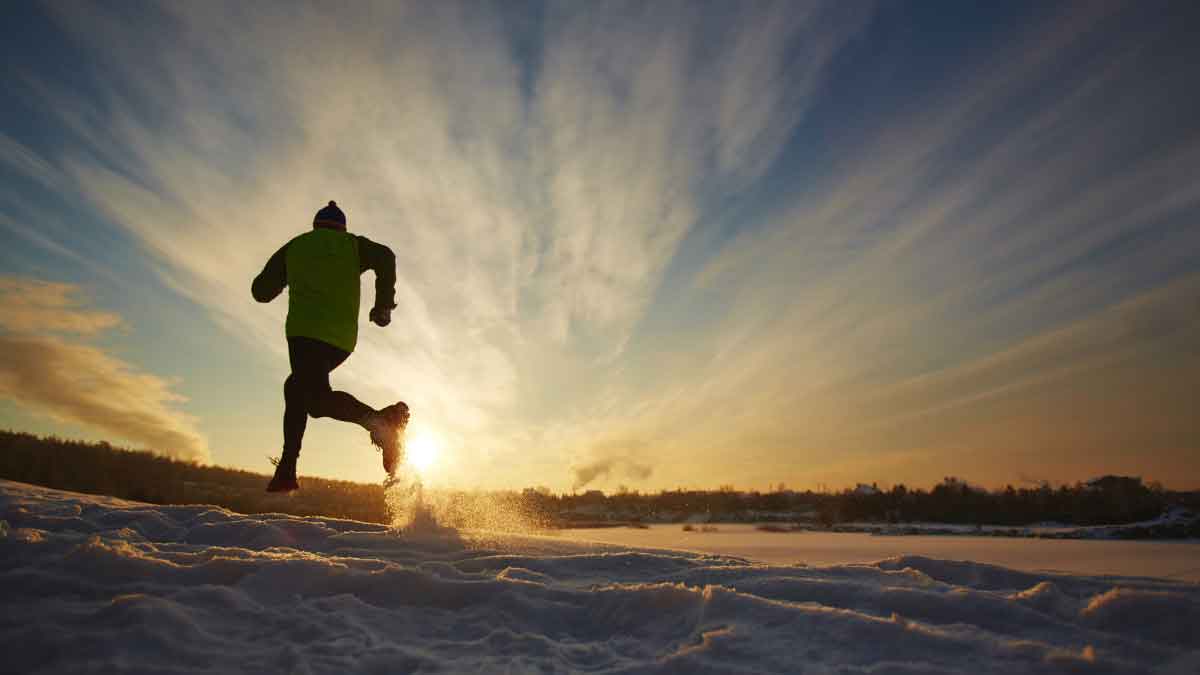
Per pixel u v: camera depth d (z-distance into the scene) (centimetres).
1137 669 187
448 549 342
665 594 250
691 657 203
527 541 361
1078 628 220
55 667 190
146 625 210
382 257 434
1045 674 187
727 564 319
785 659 201
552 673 201
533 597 261
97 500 464
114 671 186
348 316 416
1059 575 291
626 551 350
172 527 390
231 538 367
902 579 281
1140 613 220
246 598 246
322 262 414
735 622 229
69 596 243
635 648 226
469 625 242
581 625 248
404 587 266
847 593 257
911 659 200
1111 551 2066
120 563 266
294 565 273
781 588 267
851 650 207
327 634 222
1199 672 185
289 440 402
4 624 213
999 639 209
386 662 203
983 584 288
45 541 298
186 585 261
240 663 199
